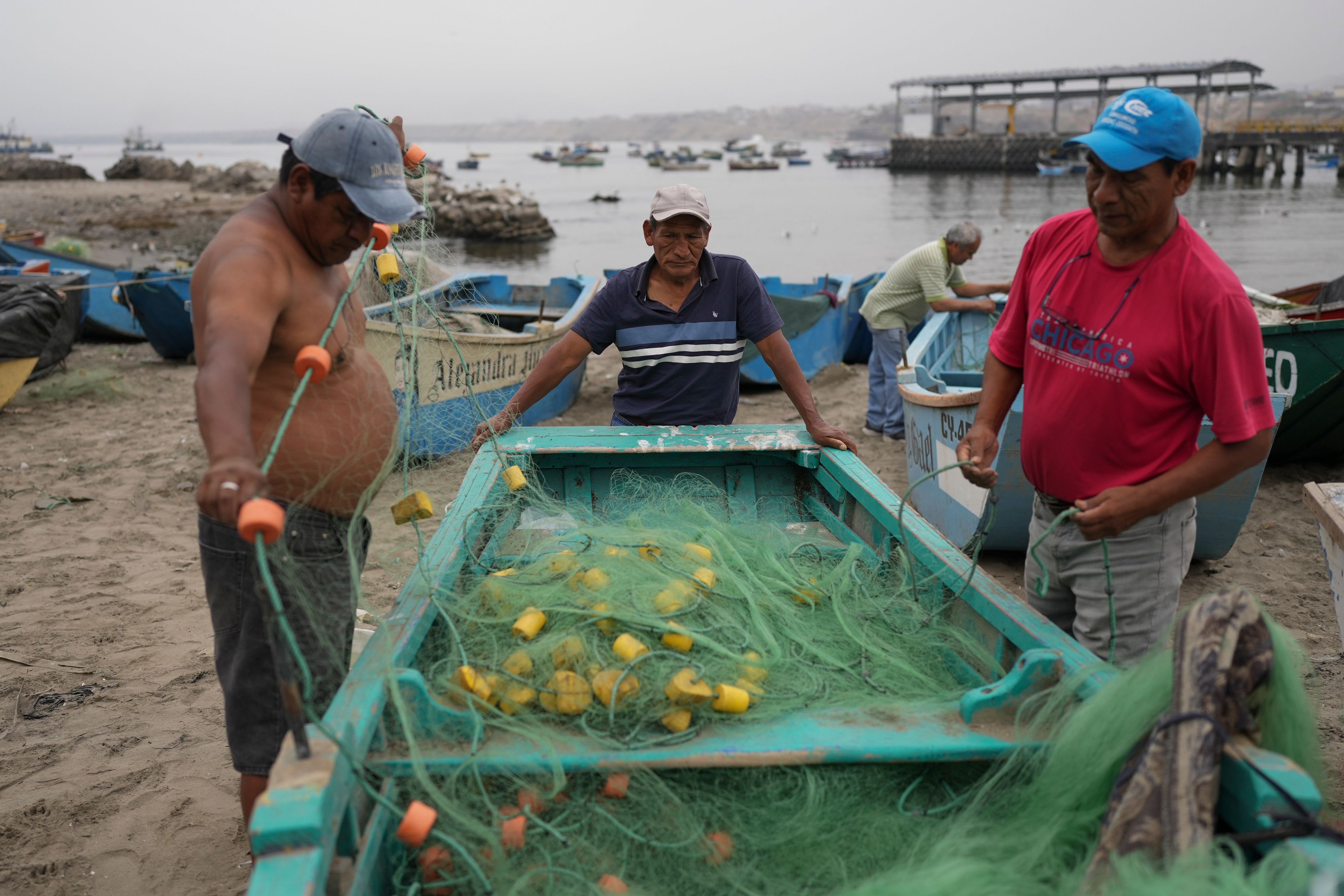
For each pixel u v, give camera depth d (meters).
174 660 4.32
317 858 1.48
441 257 3.48
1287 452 6.93
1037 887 1.68
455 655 2.28
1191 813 1.49
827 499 3.86
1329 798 2.89
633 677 2.06
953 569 2.64
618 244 33.00
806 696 2.21
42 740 3.67
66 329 10.16
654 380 4.07
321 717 2.04
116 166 68.31
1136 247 2.31
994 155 86.00
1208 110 81.25
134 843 3.07
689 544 2.78
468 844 1.83
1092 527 2.34
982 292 7.86
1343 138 60.75
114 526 6.00
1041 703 2.06
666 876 1.89
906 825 1.95
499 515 3.37
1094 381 2.39
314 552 2.25
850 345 11.30
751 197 55.31
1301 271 21.22
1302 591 4.99
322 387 2.18
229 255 1.96
